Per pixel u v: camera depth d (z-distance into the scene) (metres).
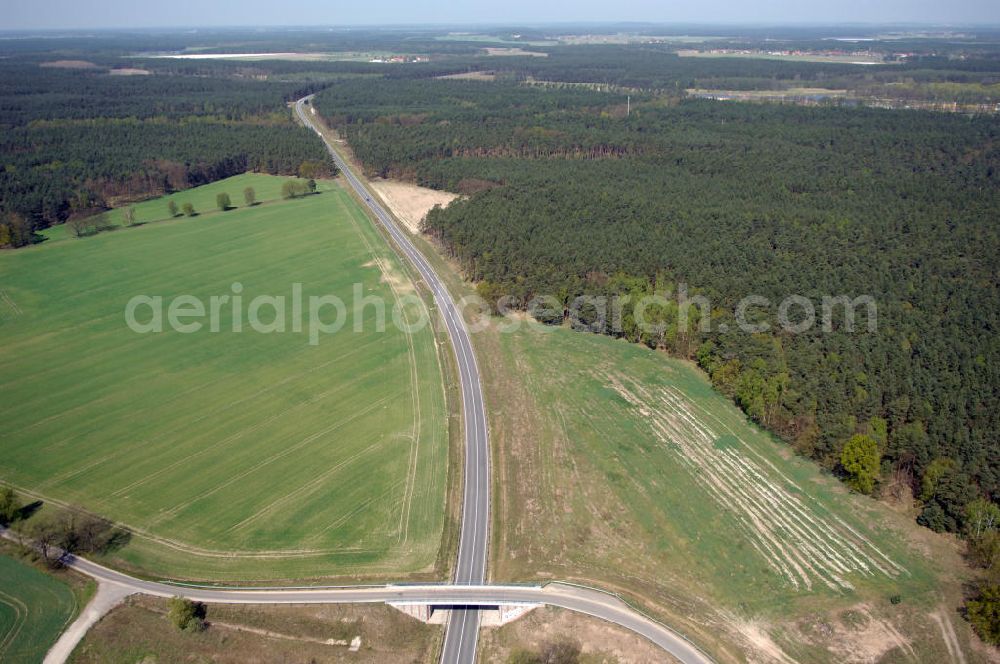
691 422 142.88
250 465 129.50
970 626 95.88
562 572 106.00
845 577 104.31
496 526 115.62
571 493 123.00
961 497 109.56
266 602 99.19
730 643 94.56
